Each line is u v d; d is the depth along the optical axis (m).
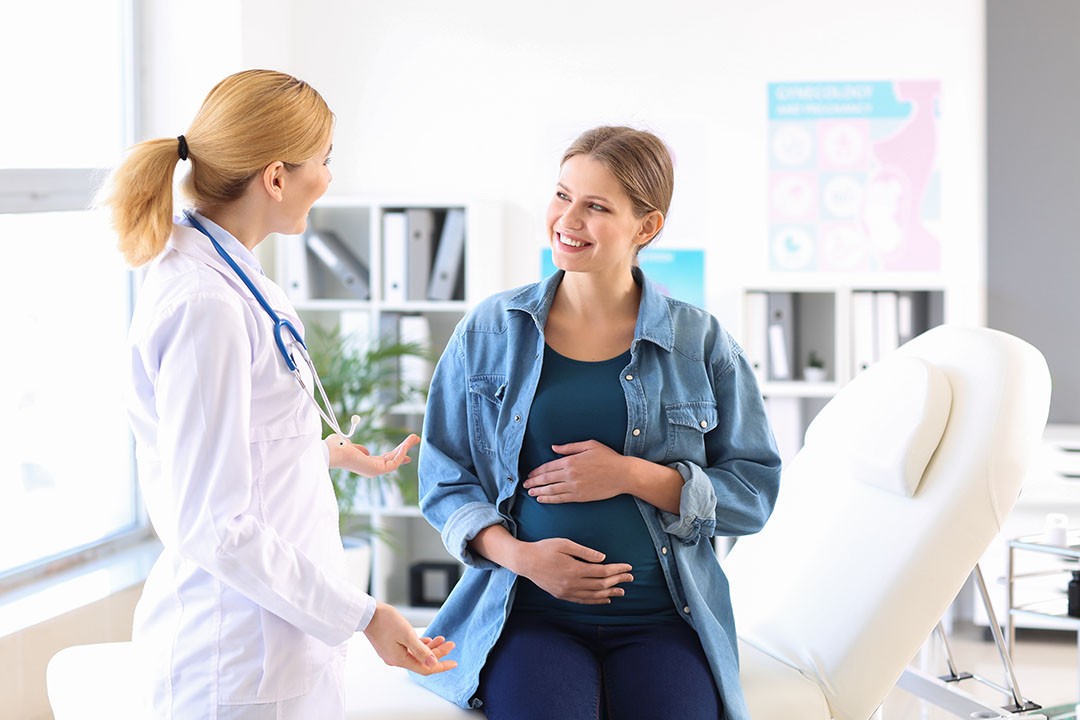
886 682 2.07
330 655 1.56
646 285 1.95
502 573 1.90
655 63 4.22
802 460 2.54
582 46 4.25
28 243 3.26
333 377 3.80
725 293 4.25
